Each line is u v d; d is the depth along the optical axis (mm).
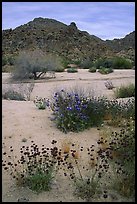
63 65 37469
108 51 102312
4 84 22906
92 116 8312
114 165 5895
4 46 94188
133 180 5293
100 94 15305
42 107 10125
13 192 5242
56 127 8148
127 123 7891
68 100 8883
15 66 27391
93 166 5891
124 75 27359
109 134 7414
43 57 28234
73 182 5457
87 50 99438
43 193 5211
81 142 7180
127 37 118375
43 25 109750
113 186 5320
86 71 32969
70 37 103000
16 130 7902
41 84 22328
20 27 105562
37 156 6340
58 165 5828
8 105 10641
